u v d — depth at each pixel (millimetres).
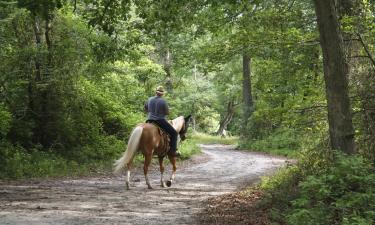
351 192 7145
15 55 20438
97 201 11695
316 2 9156
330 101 9141
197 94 64062
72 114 23406
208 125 82438
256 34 13125
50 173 18125
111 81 30328
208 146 52375
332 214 7277
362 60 10773
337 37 9055
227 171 22078
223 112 86250
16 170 17375
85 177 18031
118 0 14195
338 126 9070
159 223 9078
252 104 45688
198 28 16609
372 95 10430
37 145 21719
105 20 14305
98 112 26641
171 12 14656
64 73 21891
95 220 9164
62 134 23078
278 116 12938
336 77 9062
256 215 9688
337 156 7785
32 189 13781
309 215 7113
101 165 22172
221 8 15141
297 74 14344
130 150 14234
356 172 7266
